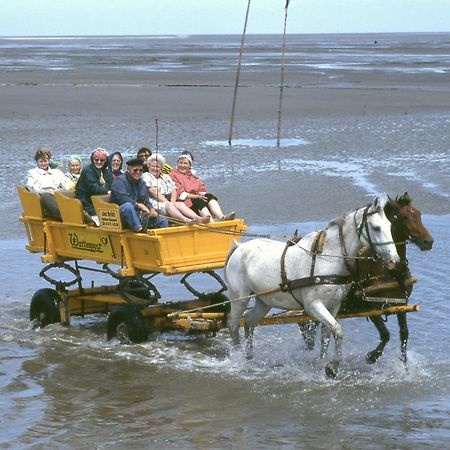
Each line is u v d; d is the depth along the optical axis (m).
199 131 40.44
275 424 10.76
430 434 10.36
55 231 14.87
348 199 24.83
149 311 13.84
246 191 26.05
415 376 12.30
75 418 11.05
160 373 12.64
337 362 12.03
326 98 58.16
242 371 12.66
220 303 13.30
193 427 10.70
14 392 12.03
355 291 12.11
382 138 37.72
